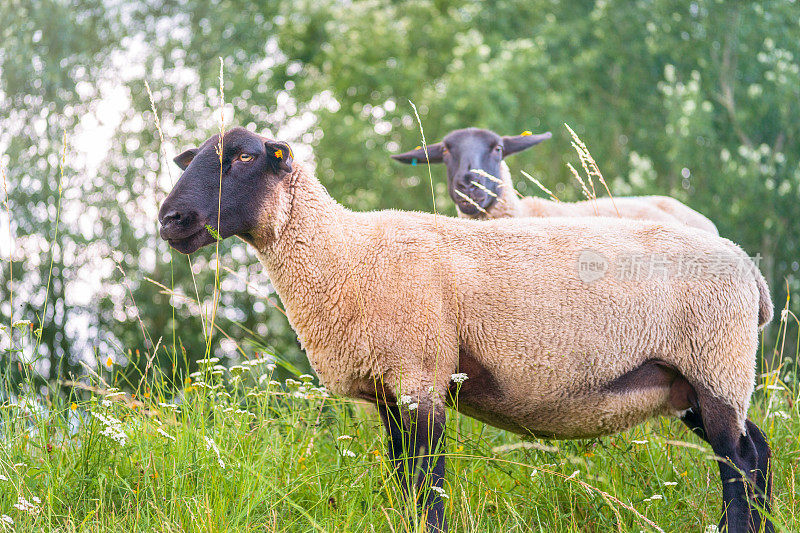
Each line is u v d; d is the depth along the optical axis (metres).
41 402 4.63
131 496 3.96
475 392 4.09
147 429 4.44
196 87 19.48
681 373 4.02
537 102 19.98
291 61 22.83
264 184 4.09
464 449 4.60
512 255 4.07
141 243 17.53
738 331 3.97
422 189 19.83
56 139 17.39
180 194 3.99
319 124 20.38
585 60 20.92
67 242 16.64
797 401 4.87
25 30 17.94
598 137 21.45
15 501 3.85
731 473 3.90
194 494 3.94
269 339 17.19
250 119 20.33
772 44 21.86
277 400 5.24
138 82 18.92
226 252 17.61
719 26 22.50
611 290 3.96
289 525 3.81
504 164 7.55
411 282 3.99
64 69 18.03
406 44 21.59
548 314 3.96
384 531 3.88
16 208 16.52
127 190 17.89
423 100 19.89
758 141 22.06
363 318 3.98
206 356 4.71
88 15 19.25
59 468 4.04
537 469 4.14
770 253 19.41
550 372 3.97
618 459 4.55
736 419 3.96
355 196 19.52
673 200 7.74
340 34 21.20
